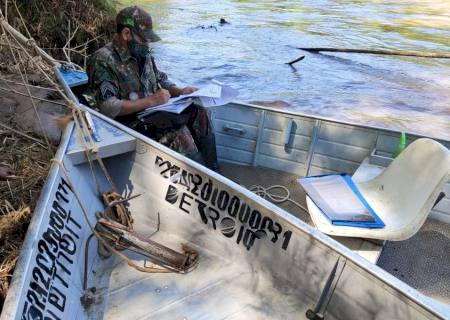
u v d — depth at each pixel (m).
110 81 2.21
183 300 1.53
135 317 1.45
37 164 2.18
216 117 2.81
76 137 1.89
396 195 2.01
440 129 5.24
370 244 1.87
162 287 1.58
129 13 2.19
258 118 2.72
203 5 11.84
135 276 1.61
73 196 1.65
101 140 1.88
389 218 1.94
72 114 2.04
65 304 1.35
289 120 2.65
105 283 1.58
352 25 10.15
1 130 2.42
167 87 2.65
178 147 2.26
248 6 11.96
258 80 6.62
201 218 1.78
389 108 5.83
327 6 12.23
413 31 9.66
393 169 2.08
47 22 5.41
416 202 1.83
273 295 1.55
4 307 1.12
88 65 2.29
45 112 2.69
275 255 1.59
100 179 1.89
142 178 1.91
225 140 2.87
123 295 1.54
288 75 6.91
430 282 1.96
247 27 9.70
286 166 2.78
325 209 1.96
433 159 1.82
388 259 2.09
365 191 2.17
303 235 1.49
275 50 8.16
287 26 9.93
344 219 1.89
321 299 1.47
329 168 2.66
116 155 1.94
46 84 3.14
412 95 6.28
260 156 2.83
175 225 1.83
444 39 9.07
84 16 5.98
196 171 1.77
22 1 5.21
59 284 1.37
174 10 11.00
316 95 6.15
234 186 1.67
